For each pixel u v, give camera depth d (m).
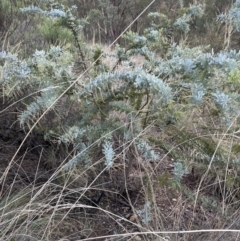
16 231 1.82
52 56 2.22
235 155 2.20
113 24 5.99
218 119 2.38
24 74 1.97
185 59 1.95
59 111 2.38
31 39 3.71
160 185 1.98
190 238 2.02
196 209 2.29
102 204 2.30
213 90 1.92
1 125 2.67
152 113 1.95
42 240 1.86
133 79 1.83
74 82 1.89
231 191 2.28
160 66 2.01
